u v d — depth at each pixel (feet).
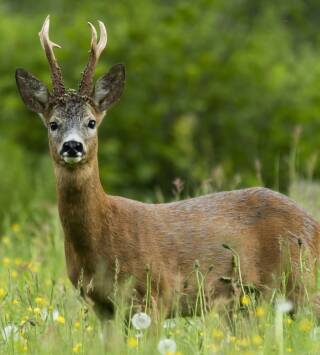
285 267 37.68
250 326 33.14
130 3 83.97
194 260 37.52
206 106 79.10
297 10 97.50
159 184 76.43
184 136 76.33
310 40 101.35
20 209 63.05
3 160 68.44
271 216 38.50
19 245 51.70
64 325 33.78
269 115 79.41
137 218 37.22
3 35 83.66
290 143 76.84
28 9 110.22
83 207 36.35
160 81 79.82
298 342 31.50
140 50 80.02
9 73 80.94
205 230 37.91
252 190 39.19
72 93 38.17
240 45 82.48
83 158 36.11
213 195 39.06
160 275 36.76
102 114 38.70
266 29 86.69
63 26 84.28
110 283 36.19
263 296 38.09
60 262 45.57
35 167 73.97
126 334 35.27
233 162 76.64
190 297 37.47
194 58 80.74
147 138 77.77
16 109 79.20
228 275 37.91
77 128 37.04
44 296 38.96
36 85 39.06
